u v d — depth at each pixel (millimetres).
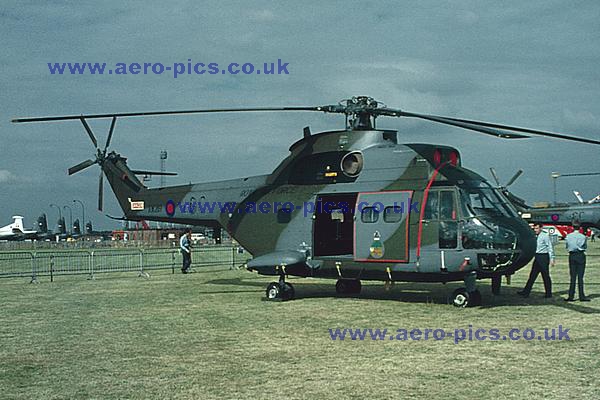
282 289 14672
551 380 7152
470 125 11531
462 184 12797
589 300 14047
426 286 17688
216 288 18109
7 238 108938
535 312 12250
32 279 21547
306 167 15133
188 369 7867
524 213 33938
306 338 9812
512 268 12500
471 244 12297
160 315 12508
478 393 6641
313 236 14375
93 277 23312
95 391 6910
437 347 9039
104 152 19969
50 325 11445
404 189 13180
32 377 7562
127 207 19375
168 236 78875
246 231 15836
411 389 6816
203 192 17281
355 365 7969
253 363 8141
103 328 11023
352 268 13789
